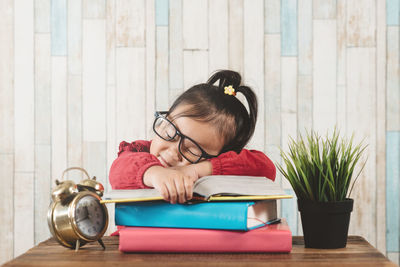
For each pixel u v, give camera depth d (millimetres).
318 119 1702
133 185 871
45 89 1741
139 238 763
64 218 793
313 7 1705
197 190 790
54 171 1734
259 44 1709
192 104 982
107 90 1729
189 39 1718
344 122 1699
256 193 770
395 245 1684
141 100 1727
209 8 1716
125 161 921
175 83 1720
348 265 696
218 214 755
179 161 967
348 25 1703
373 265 697
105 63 1729
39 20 1740
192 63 1718
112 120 1729
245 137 1073
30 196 1737
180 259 727
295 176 860
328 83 1704
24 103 1740
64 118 1738
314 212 826
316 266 690
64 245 813
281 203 1682
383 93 1693
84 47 1733
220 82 1120
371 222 1688
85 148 1732
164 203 787
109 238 958
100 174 1730
